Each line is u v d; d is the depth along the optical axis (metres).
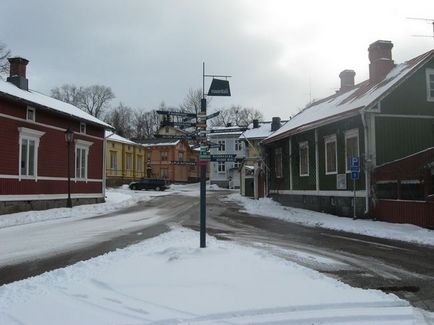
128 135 106.06
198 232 15.80
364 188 21.19
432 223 16.83
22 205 24.73
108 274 8.54
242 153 67.06
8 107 23.73
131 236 15.55
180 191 57.59
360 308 6.61
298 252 12.12
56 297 7.12
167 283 7.84
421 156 17.55
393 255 11.80
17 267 10.23
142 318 6.10
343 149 23.41
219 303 6.74
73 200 30.20
